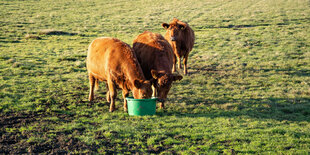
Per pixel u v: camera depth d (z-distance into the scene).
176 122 7.14
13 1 39.66
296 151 5.58
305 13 33.22
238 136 6.30
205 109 8.38
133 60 7.13
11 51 16.12
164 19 31.86
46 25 26.33
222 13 35.72
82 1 44.81
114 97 7.67
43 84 10.30
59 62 14.39
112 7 40.75
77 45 19.11
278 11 35.75
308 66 14.70
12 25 24.78
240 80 12.08
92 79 8.55
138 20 30.77
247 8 39.53
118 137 6.15
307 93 10.13
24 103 8.10
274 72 13.45
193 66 14.63
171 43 12.17
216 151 5.61
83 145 5.73
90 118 7.31
